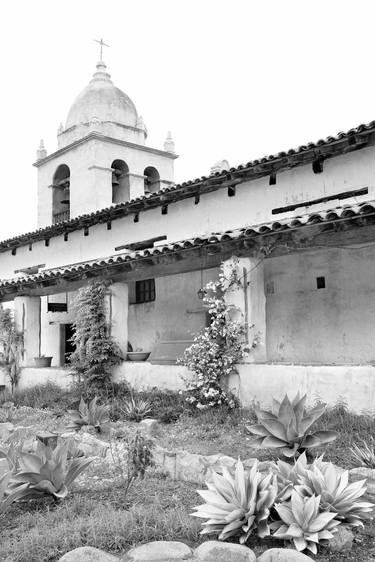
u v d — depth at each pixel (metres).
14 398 14.31
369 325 11.73
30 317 16.34
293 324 12.98
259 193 13.91
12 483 6.37
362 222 8.50
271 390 9.65
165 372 11.93
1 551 4.96
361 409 8.41
